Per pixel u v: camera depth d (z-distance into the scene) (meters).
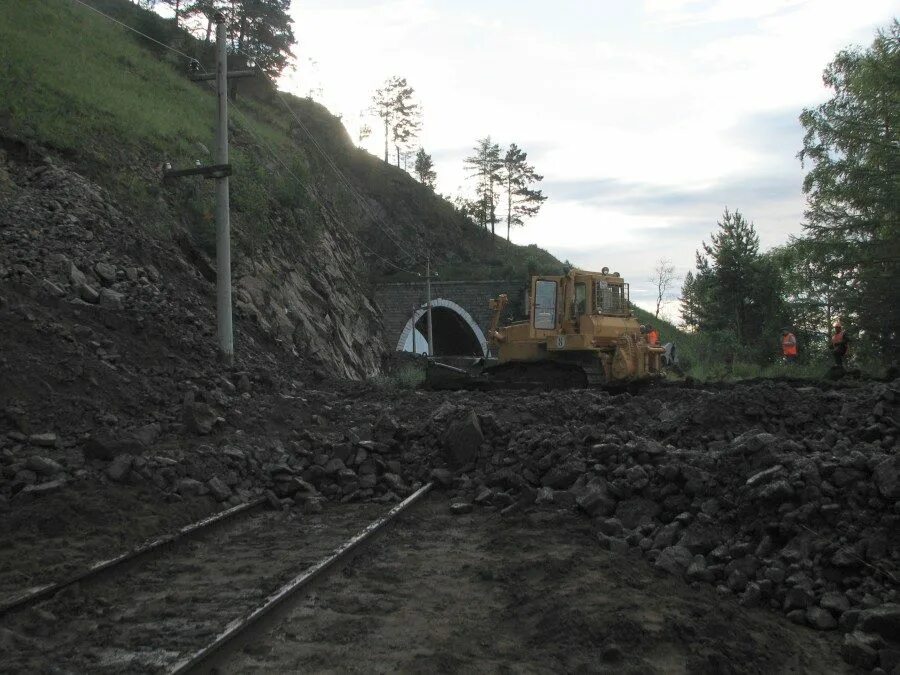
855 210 27.45
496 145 88.56
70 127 18.25
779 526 5.79
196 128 27.27
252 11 53.22
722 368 23.14
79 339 10.34
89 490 7.19
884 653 4.29
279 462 9.04
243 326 16.19
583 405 10.51
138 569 5.89
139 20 42.72
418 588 5.52
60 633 4.55
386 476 8.84
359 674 4.04
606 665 4.09
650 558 6.08
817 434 8.22
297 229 27.41
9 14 29.83
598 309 16.67
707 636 4.46
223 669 4.08
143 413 9.39
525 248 89.38
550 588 5.29
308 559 6.11
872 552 5.27
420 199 78.75
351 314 28.50
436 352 66.88
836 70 28.06
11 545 6.00
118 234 14.90
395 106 91.44
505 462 8.65
